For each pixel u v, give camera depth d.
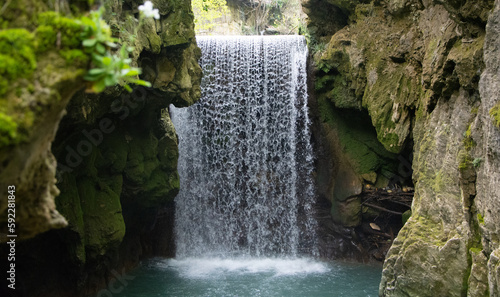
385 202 11.62
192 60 8.47
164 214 12.24
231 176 12.90
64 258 7.36
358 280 10.12
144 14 2.38
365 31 10.19
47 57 1.90
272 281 9.97
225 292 9.07
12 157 1.83
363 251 11.84
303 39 12.70
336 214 11.95
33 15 1.95
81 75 1.95
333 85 11.79
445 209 6.53
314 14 12.16
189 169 12.66
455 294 6.09
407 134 9.03
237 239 12.88
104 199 7.84
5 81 1.80
